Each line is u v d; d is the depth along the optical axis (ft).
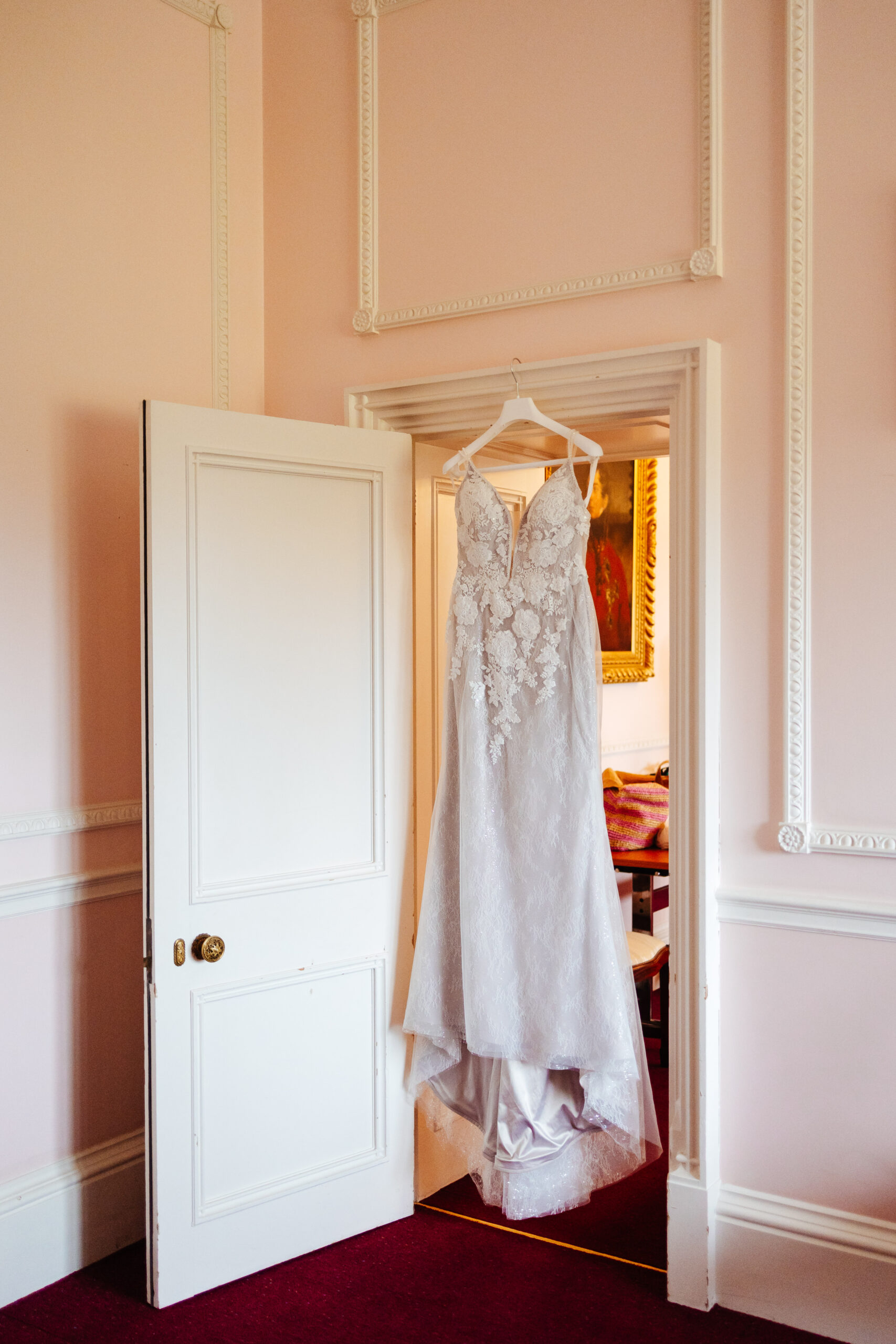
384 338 9.65
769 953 7.89
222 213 9.87
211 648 8.23
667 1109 11.82
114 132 8.98
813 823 7.70
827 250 7.54
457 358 9.24
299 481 8.66
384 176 9.59
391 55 9.52
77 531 8.75
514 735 8.45
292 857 8.64
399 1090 9.24
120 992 9.11
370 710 9.05
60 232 8.57
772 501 7.80
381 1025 9.11
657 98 8.21
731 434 7.95
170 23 9.45
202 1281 8.20
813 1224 7.72
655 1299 8.14
